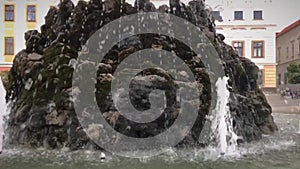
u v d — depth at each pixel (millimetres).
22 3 31938
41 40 7457
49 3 32156
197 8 8367
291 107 18250
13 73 7281
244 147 6062
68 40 6910
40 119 5941
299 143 6547
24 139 6012
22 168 4621
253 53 33969
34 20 32125
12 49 32062
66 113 5895
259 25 33875
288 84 34094
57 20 7473
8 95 7055
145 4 7379
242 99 7047
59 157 5168
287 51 38812
